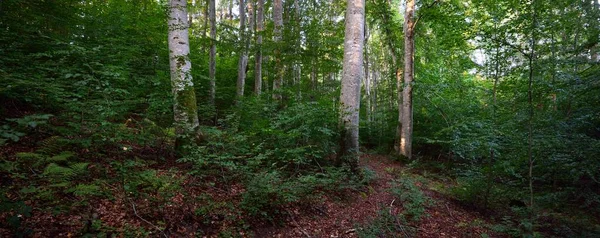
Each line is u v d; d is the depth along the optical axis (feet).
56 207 11.47
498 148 23.89
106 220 11.90
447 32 37.73
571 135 20.54
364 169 26.81
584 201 22.29
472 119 30.22
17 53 19.07
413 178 31.09
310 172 23.07
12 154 13.79
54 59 22.95
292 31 40.78
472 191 24.72
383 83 81.92
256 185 16.61
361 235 16.88
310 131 24.34
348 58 26.61
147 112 20.11
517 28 22.71
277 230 15.92
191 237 13.04
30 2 22.56
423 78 51.01
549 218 21.89
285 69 42.83
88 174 14.15
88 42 28.27
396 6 64.90
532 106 22.35
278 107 37.29
